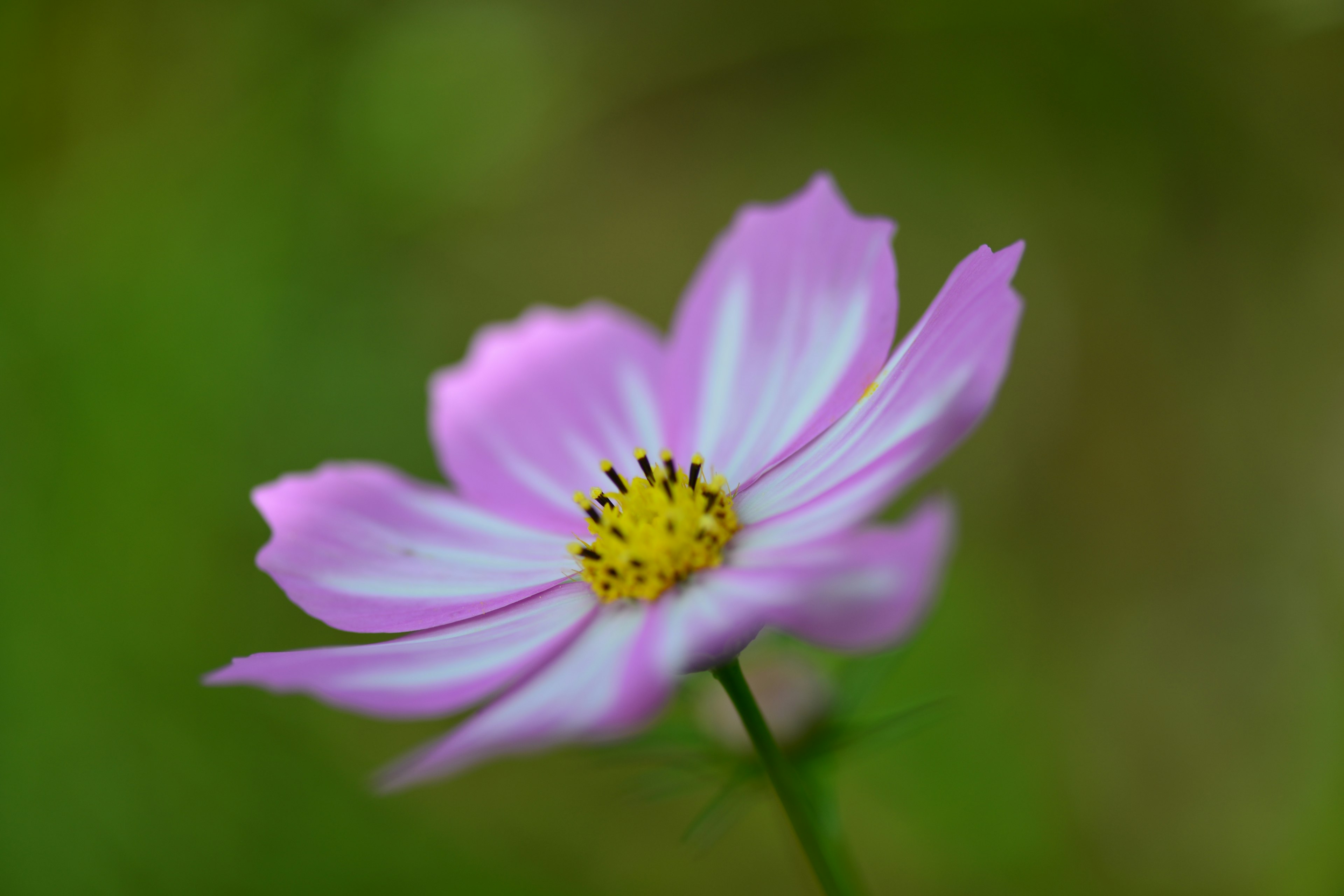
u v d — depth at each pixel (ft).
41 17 1.25
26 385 1.19
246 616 1.19
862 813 1.18
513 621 0.89
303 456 1.23
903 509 1.34
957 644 1.20
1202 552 1.25
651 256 1.56
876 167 1.44
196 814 1.15
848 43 1.36
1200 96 1.24
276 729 1.17
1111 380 1.33
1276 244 1.26
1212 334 1.29
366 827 1.16
